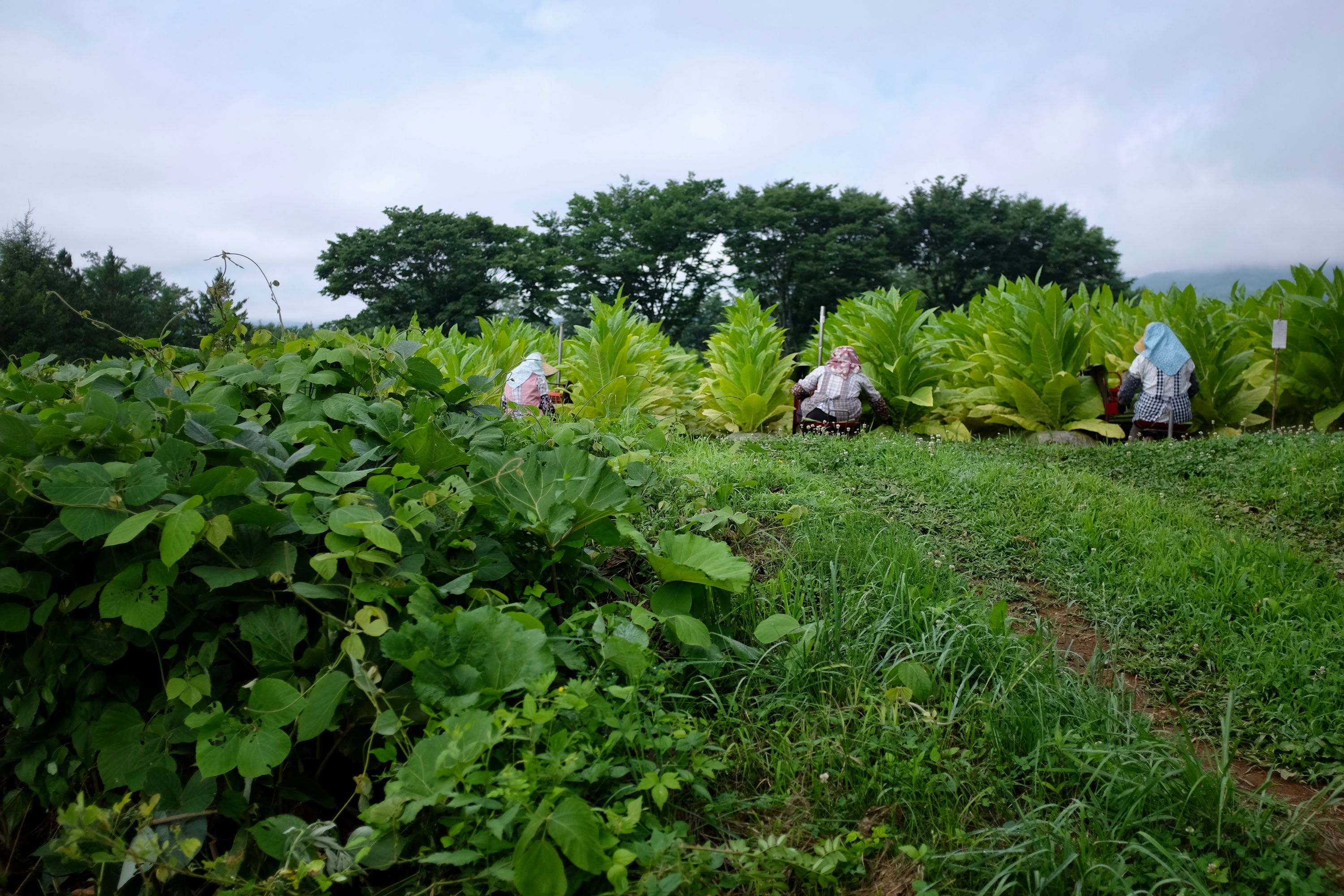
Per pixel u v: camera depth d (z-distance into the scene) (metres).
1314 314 10.62
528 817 2.16
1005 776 2.91
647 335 14.75
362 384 3.84
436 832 2.37
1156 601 4.38
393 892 2.34
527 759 2.25
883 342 11.27
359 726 2.77
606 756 2.62
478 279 50.47
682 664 3.22
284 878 2.25
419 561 2.87
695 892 2.30
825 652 3.44
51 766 2.75
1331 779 3.11
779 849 2.35
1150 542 5.11
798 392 10.48
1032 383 10.88
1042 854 2.52
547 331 16.95
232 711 2.62
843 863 2.54
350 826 2.76
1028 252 57.56
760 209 52.00
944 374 12.20
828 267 51.00
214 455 3.00
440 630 2.60
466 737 2.29
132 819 2.44
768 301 56.25
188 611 2.77
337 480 2.97
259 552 2.80
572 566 3.65
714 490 5.07
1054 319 10.78
